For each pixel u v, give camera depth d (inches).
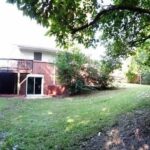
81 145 382.3
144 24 349.7
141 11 307.0
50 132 456.8
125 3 304.5
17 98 891.4
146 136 346.0
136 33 361.1
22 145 402.3
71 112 587.8
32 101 811.4
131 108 487.5
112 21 334.0
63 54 922.7
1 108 684.7
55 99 845.2
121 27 344.8
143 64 524.7
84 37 343.9
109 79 950.4
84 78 928.3
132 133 366.9
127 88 931.3
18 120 553.9
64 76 922.7
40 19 260.2
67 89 939.3
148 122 378.0
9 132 469.4
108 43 400.2
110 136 383.6
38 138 430.9
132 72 797.9
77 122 492.4
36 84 1048.8
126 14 328.2
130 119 420.5
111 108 547.8
